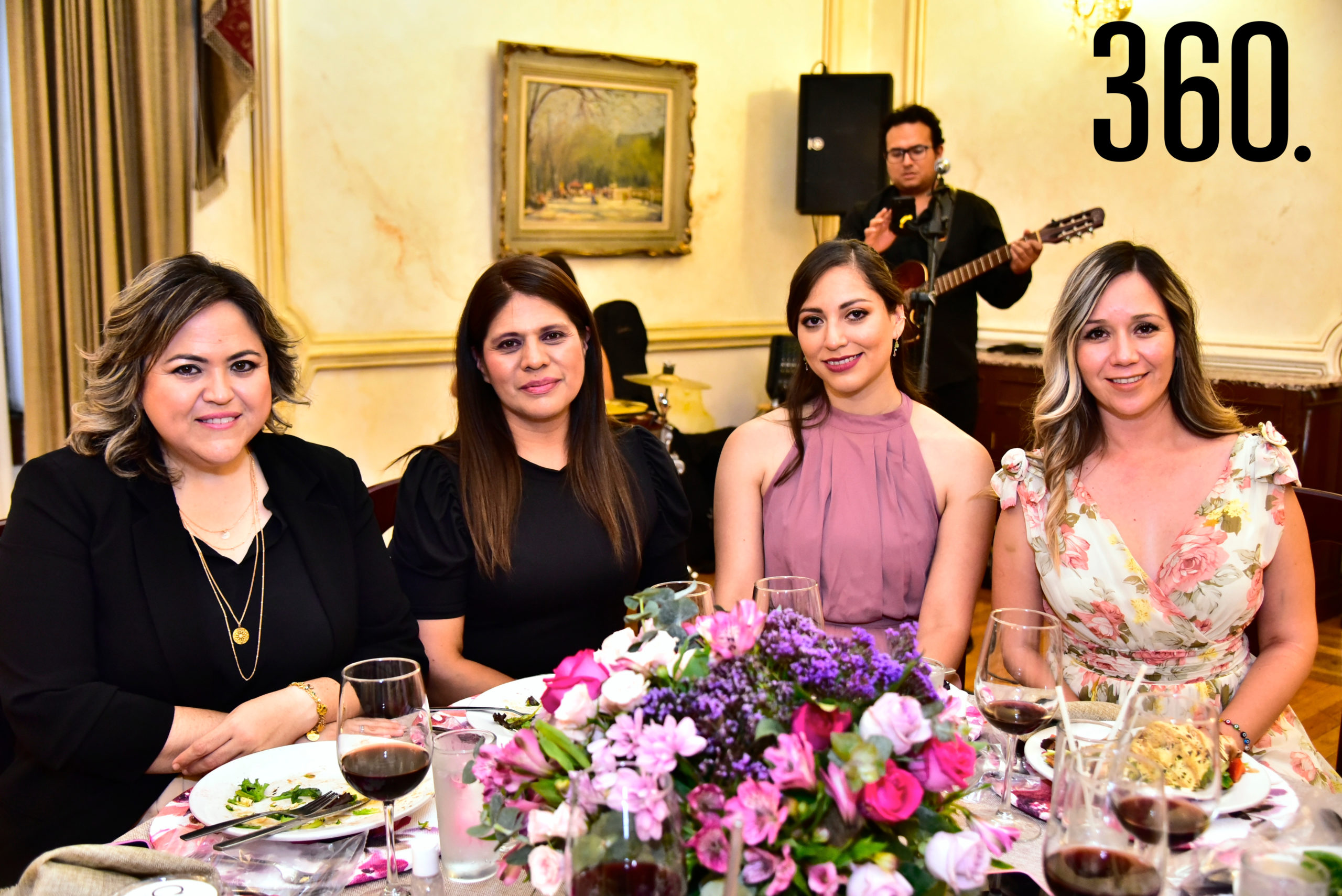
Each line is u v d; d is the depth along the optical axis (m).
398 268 4.89
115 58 3.84
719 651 1.05
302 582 1.83
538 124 5.14
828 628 2.16
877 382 2.25
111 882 1.13
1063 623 2.12
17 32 3.60
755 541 2.29
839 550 2.20
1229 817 1.32
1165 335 1.96
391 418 4.98
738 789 0.93
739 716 0.98
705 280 6.04
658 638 1.08
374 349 4.81
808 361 2.21
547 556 2.12
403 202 4.86
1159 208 5.28
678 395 5.69
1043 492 2.09
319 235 4.65
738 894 0.94
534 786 1.05
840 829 0.95
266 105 4.37
